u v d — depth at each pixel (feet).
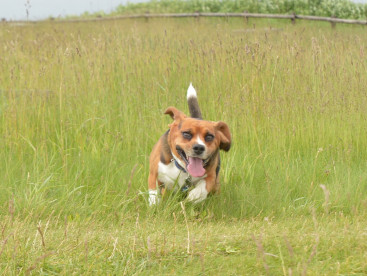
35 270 11.75
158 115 25.49
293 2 71.97
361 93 25.14
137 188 19.27
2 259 12.35
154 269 12.17
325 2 70.18
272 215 17.47
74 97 26.32
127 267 11.94
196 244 13.55
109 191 18.66
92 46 33.73
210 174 17.12
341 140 23.04
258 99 24.31
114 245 12.60
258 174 20.67
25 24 57.57
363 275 11.17
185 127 16.07
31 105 25.00
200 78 27.89
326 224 15.31
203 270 11.61
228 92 25.89
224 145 16.78
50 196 18.65
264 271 11.57
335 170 20.26
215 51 29.14
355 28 58.49
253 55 25.35
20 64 29.91
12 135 22.91
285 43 30.71
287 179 19.45
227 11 74.13
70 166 20.93
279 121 23.59
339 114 24.22
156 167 17.31
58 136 22.93
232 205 17.94
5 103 26.17
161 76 29.86
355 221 15.30
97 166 20.92
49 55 32.30
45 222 16.20
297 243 13.19
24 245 12.69
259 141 22.91
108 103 26.61
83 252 12.77
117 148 22.29
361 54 27.20
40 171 20.39
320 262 11.90
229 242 13.73
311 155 22.07
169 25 60.03
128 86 27.30
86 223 15.79
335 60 27.61
